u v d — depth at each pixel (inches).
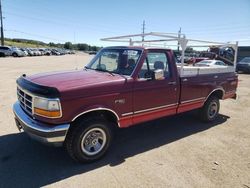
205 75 218.5
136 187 127.1
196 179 136.4
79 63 1106.7
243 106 319.0
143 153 167.3
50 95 129.1
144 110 171.9
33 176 134.8
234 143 189.5
